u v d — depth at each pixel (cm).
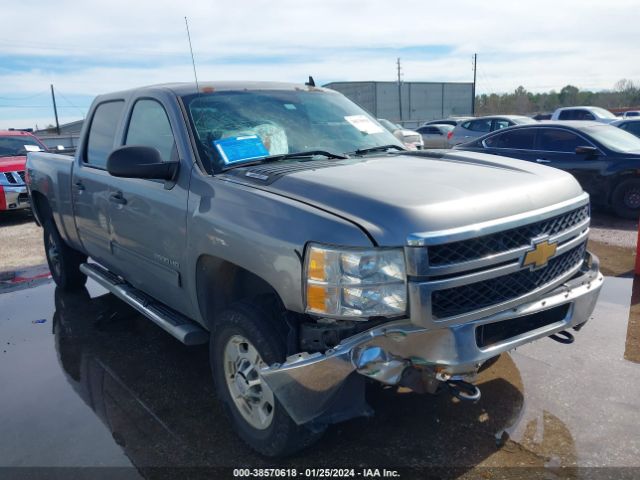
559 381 380
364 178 295
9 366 443
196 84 397
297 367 259
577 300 301
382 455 309
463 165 335
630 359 409
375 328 247
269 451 298
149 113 401
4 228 1049
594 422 332
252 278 324
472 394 264
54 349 473
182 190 342
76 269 605
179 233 342
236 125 370
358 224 251
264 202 287
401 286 244
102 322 529
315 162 345
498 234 262
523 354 421
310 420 268
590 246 745
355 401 272
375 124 439
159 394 389
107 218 436
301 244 260
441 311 250
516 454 305
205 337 359
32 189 611
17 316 556
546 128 1009
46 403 382
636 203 908
